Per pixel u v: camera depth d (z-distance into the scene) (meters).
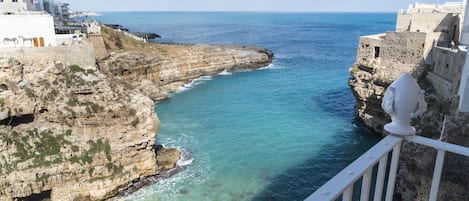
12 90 28.38
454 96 28.97
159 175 32.09
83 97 30.77
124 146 30.20
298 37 156.50
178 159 34.91
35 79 30.08
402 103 4.21
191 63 70.19
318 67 84.12
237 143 38.91
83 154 29.14
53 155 28.20
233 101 56.25
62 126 29.59
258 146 37.97
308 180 31.05
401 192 26.30
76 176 28.55
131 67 55.25
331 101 54.88
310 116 47.84
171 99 58.16
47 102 29.61
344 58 97.94
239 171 32.62
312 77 72.81
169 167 33.31
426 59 37.56
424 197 23.52
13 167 26.89
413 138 4.54
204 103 55.44
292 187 30.03
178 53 69.19
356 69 44.62
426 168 23.61
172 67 65.81
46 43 36.66
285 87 64.69
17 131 28.36
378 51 42.59
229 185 30.38
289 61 92.69
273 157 35.28
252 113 49.72
